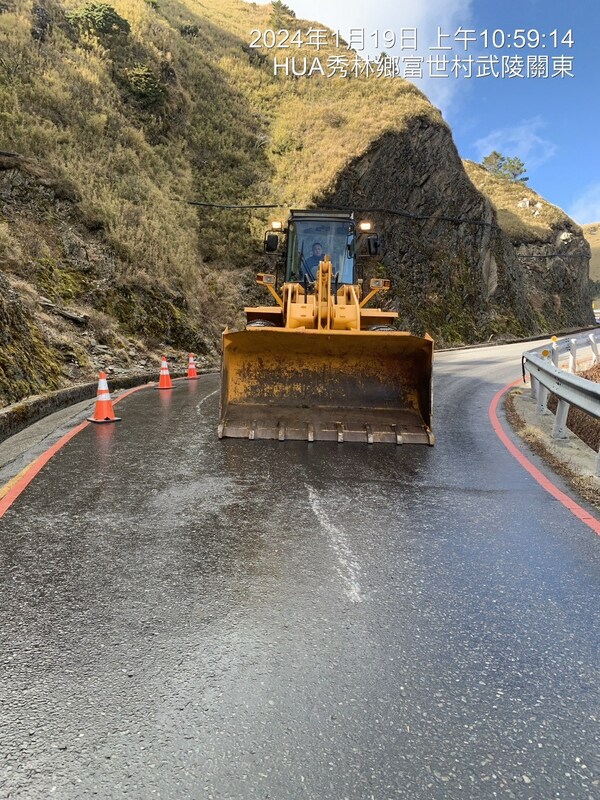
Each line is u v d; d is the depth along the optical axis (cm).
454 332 3722
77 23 3105
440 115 3959
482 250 4216
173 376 1655
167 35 3756
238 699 232
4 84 2264
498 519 460
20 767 195
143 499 493
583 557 387
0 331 1001
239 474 574
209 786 188
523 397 1218
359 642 277
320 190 3133
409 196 3631
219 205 2953
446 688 243
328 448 688
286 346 746
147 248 2108
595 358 1895
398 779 192
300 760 200
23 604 309
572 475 597
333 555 382
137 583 336
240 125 3562
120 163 2475
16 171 1873
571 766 201
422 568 365
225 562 367
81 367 1341
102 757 199
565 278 5869
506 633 289
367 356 769
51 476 562
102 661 257
